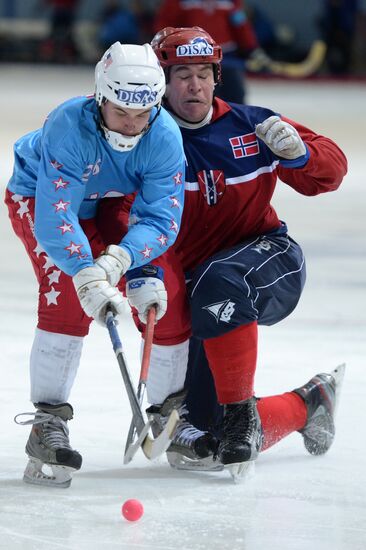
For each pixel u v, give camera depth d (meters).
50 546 9.44
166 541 9.58
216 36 33.78
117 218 11.81
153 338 11.71
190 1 33.84
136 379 14.97
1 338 17.25
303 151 11.96
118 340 10.62
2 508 10.42
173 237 11.22
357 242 26.36
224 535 9.73
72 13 91.38
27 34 92.56
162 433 10.09
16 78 79.94
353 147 44.78
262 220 12.46
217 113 12.27
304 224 29.00
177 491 11.01
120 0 98.31
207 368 12.22
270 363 15.93
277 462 12.02
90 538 9.65
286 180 12.80
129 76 10.36
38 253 11.52
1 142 44.31
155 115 10.94
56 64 91.94
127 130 10.67
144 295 11.07
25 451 11.40
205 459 11.66
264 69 84.31
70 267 10.82
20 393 14.38
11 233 27.45
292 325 18.38
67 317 11.38
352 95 72.56
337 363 15.98
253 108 12.48
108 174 11.17
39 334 11.52
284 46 85.31
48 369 11.47
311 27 94.19
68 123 10.74
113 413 13.56
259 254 11.91
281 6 94.62
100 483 11.25
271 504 10.60
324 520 10.14
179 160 11.18
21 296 20.30
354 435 12.91
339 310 19.50
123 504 10.37
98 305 10.62
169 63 11.92
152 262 11.48
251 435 11.28
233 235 12.34
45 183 10.83
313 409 12.11
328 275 22.45
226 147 12.16
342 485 11.20
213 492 10.97
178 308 11.54
